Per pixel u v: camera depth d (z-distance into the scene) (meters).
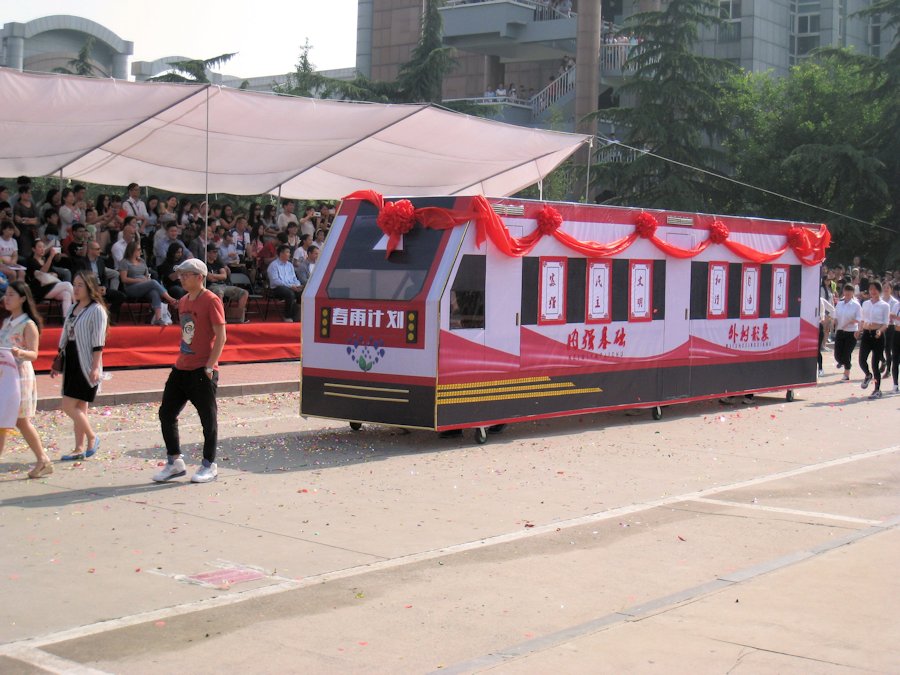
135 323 18.86
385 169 23.78
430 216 12.14
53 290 17.11
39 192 30.98
